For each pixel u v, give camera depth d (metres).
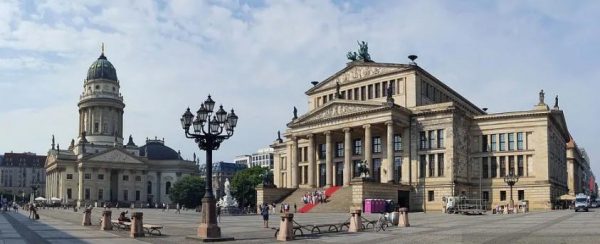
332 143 122.50
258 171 196.25
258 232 50.06
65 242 40.28
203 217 41.59
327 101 130.50
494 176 113.50
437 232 46.12
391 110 106.75
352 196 98.06
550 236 39.38
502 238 38.50
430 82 121.75
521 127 111.62
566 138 149.00
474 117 116.44
